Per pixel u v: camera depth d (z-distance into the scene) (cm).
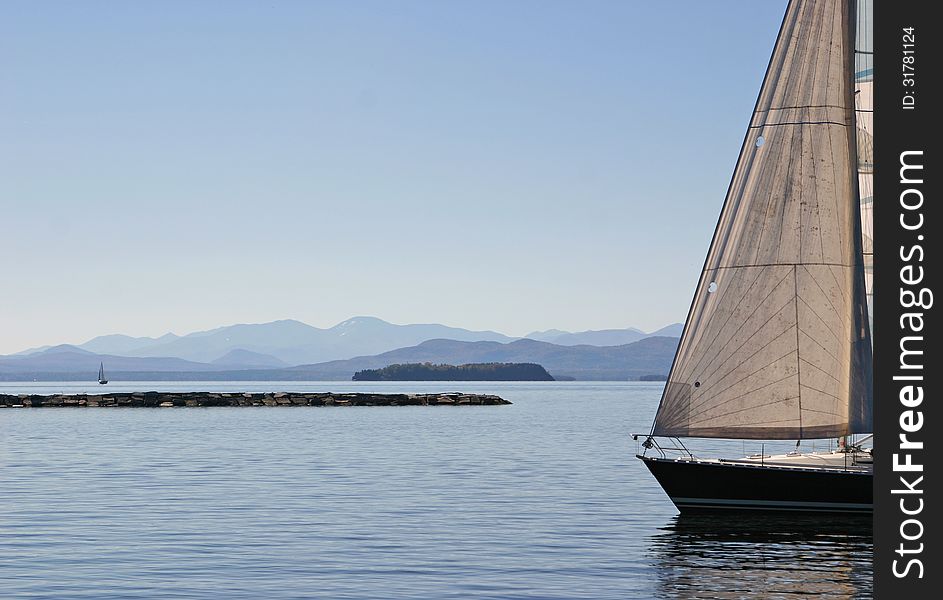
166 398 16688
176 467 5850
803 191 3500
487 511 3959
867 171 3491
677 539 3278
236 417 12950
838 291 3478
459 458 6600
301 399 17738
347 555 3028
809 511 3503
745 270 3522
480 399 19312
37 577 2703
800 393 3475
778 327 3494
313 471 5641
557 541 3272
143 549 3111
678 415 3575
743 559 2947
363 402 18112
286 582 2658
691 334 3572
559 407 17900
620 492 4619
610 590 2580
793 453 3909
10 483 4941
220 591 2555
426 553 3064
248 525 3588
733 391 3516
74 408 15600
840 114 3500
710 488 3581
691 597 2502
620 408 17375
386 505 4144
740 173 3559
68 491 4600
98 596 2498
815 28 3519
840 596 2516
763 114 3550
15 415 13238
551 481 5106
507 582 2667
